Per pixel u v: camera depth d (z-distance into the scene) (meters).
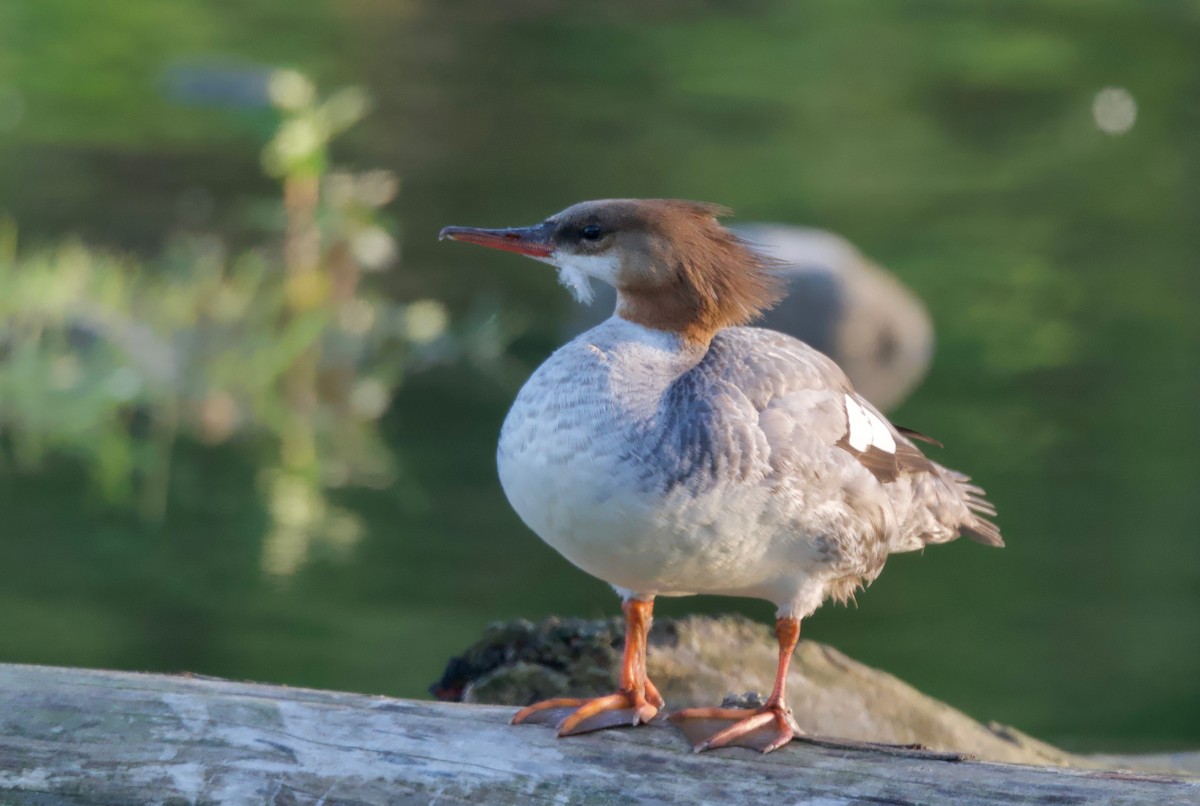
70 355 14.05
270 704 4.92
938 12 30.28
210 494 11.74
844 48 27.58
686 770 4.78
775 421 5.22
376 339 15.02
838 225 19.05
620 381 5.15
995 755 7.20
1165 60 27.33
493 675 6.95
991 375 15.05
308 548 10.84
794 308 15.29
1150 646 9.91
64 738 4.76
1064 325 16.36
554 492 5.08
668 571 5.19
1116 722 8.92
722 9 30.31
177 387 13.77
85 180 18.55
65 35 24.67
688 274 5.53
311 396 13.98
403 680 8.77
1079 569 11.01
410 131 21.56
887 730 7.12
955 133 23.23
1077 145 22.95
